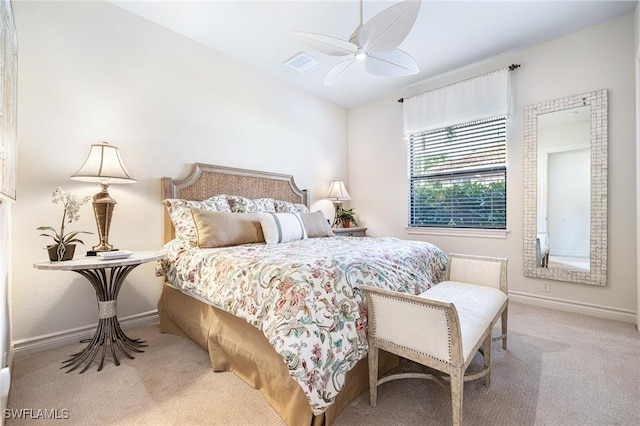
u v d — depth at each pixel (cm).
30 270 201
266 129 359
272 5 244
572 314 274
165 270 235
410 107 393
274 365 141
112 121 241
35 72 204
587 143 272
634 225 252
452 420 130
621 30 257
